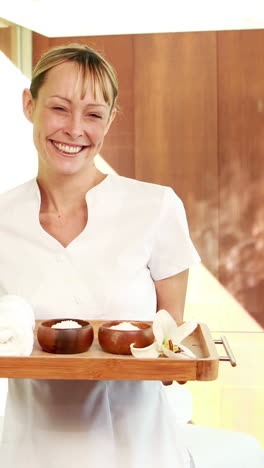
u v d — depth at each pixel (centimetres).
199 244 288
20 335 116
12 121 286
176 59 284
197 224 288
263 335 285
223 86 283
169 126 287
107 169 291
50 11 283
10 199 150
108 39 287
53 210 146
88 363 112
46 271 142
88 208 144
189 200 288
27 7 279
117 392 134
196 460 166
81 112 134
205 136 285
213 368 112
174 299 155
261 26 280
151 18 283
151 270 153
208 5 278
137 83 287
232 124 284
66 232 145
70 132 133
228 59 282
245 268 287
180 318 155
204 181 286
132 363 112
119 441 132
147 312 146
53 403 133
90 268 142
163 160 288
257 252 286
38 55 288
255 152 284
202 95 284
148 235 146
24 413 136
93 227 144
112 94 139
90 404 133
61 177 142
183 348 118
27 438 134
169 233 150
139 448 131
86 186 146
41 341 124
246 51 281
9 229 146
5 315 117
